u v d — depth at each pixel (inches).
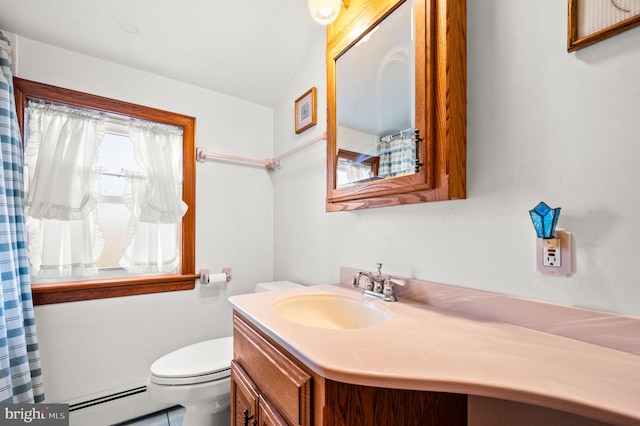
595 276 24.5
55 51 54.7
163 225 66.3
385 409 23.6
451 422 26.3
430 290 36.8
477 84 32.7
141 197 62.2
